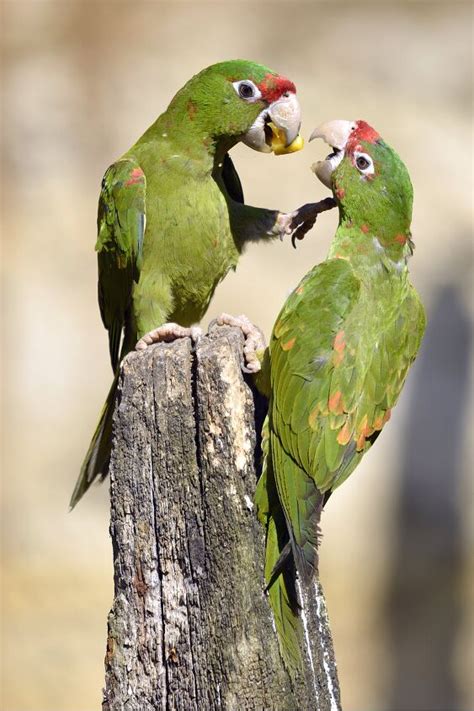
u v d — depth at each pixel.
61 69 17.34
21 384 15.09
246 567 5.19
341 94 16.75
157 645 5.28
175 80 17.16
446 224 15.89
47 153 16.67
